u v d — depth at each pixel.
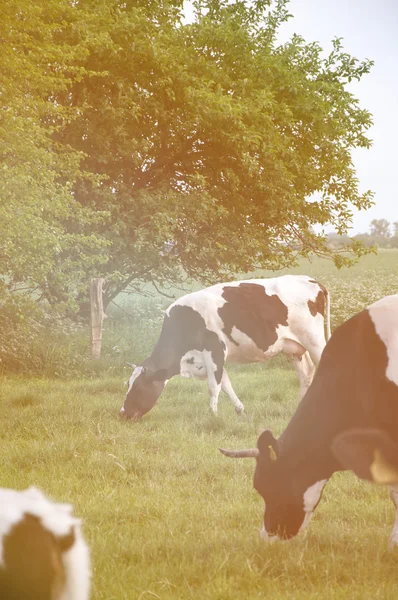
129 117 18.62
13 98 13.48
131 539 4.94
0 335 13.93
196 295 10.58
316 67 20.95
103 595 3.80
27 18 14.25
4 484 6.54
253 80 19.64
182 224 18.50
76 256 17.27
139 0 19.86
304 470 4.96
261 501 6.32
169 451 8.09
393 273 31.58
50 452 7.73
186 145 19.33
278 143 18.72
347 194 20.64
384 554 4.62
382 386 4.71
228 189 19.72
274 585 4.03
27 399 10.67
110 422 9.56
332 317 17.05
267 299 10.65
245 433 8.92
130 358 15.18
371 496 6.43
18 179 12.45
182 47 19.08
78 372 13.92
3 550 2.15
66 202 14.14
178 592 3.90
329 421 4.91
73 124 18.14
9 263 13.02
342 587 4.04
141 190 18.17
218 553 4.61
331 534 5.11
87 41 16.52
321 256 21.02
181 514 5.69
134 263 18.48
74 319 18.59
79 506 5.84
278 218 19.62
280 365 14.88
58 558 2.23
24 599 2.15
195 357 10.55
